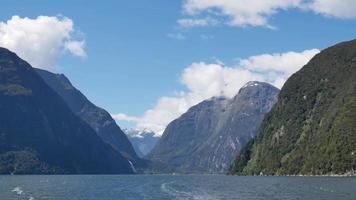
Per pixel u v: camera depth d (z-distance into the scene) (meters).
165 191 198.38
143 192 191.62
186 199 154.38
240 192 189.00
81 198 160.50
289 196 162.88
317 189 197.25
